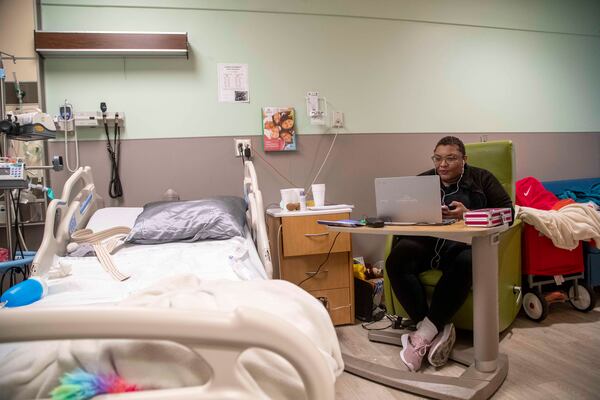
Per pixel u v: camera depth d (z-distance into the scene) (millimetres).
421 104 2836
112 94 2344
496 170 2092
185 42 2338
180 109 2430
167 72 2410
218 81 2479
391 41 2764
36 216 2207
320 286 2145
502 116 3033
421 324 1672
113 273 1287
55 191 2271
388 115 2770
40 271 1368
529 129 3107
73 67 2297
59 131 2279
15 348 640
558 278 2145
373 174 2748
